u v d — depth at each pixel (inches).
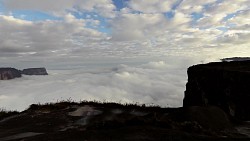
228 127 605.6
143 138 418.9
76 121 624.1
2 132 552.4
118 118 638.5
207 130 531.5
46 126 589.0
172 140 414.3
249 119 898.1
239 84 1012.5
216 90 1103.0
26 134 523.2
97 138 422.0
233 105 989.2
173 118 625.9
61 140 419.8
